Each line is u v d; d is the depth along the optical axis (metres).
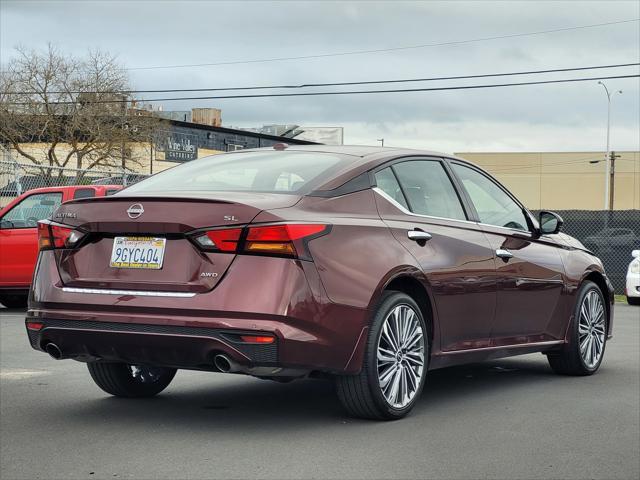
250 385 6.84
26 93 49.66
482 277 6.27
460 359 6.17
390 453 4.76
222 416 5.66
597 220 21.47
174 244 5.05
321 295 5.00
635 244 20.84
